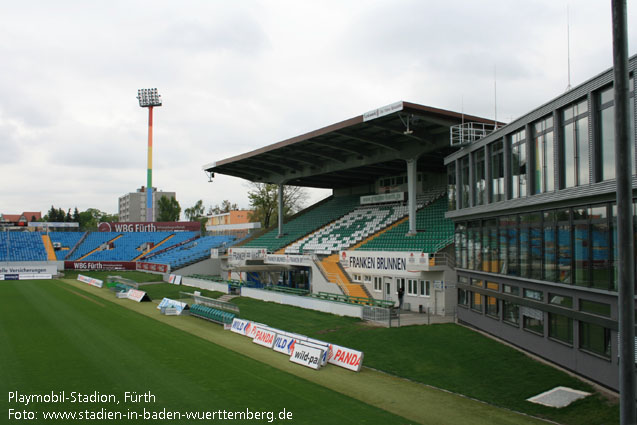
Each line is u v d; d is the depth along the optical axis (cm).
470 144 2762
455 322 3039
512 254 2316
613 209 1548
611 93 1538
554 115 1852
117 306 3984
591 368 1694
